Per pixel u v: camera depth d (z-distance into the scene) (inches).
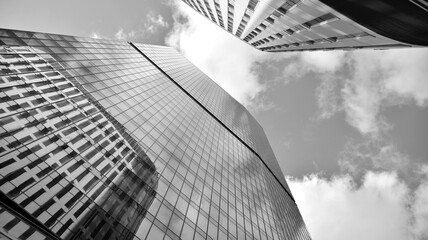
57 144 933.2
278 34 1553.9
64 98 1190.9
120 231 844.0
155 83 2423.7
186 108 2561.5
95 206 845.2
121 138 1270.9
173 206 1127.6
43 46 1441.9
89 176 927.0
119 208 909.2
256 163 2987.2
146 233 906.7
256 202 1915.6
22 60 1205.7
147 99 1942.7
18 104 954.7
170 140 1660.9
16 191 697.6
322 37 1146.0
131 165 1154.0
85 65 1628.9
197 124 2394.2
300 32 1227.2
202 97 3587.6
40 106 1029.8
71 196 808.3
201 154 1851.6
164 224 999.0
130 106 1633.9
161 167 1320.1
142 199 1032.2
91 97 1381.6
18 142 820.6
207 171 1690.5
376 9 617.6
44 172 805.2
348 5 676.1
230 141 2856.8
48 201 741.3
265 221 1758.1
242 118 4906.5
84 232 754.8
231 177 1939.0
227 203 1529.3
